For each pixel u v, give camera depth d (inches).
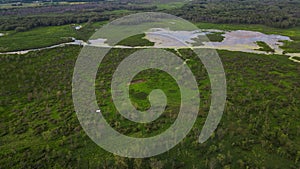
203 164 1188.5
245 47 3006.9
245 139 1336.1
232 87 1948.8
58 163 1206.9
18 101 1809.8
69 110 1658.5
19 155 1261.1
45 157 1241.4
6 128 1494.8
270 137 1346.0
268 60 2549.2
